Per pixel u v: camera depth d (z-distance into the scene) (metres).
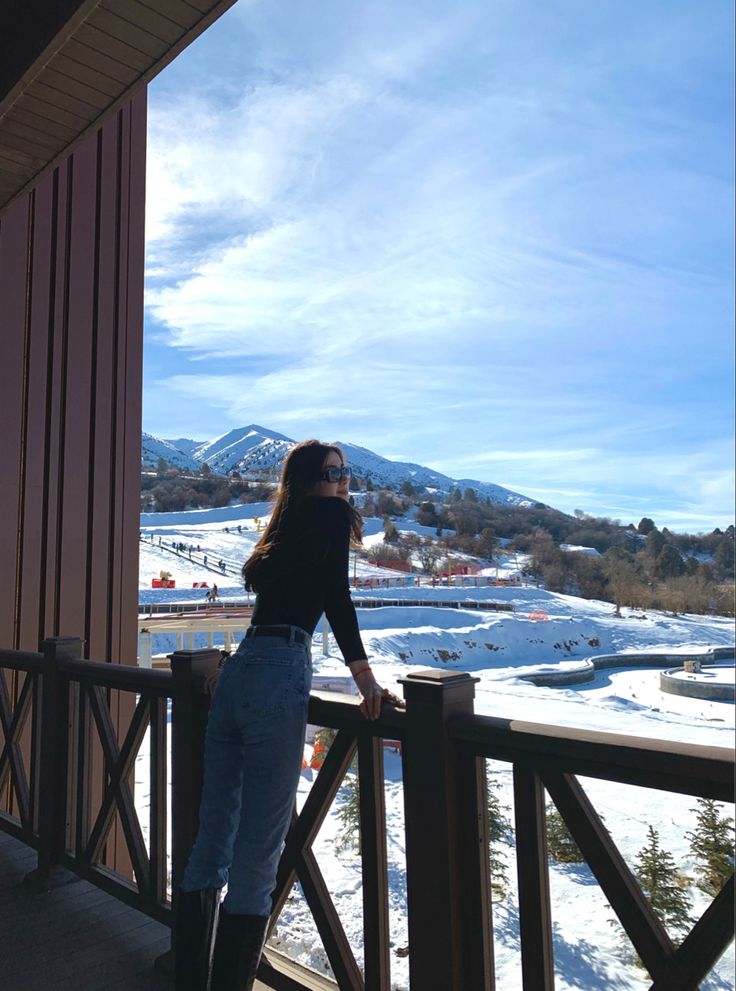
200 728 2.22
